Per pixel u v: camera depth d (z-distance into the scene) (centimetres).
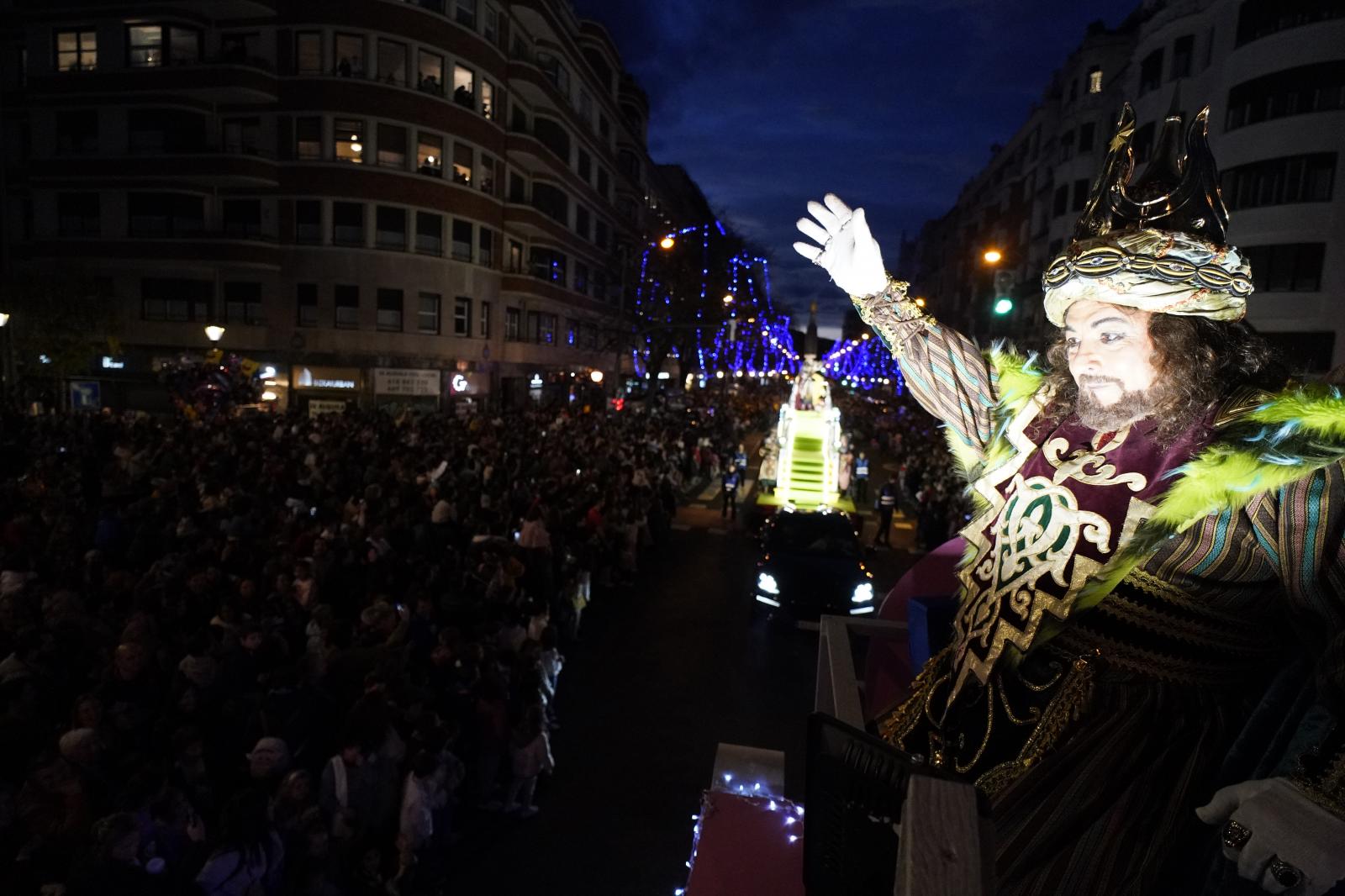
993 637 118
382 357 2914
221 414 2111
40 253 2855
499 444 1936
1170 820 104
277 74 2802
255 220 2853
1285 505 96
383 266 2895
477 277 3222
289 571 823
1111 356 110
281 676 589
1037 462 123
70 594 680
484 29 3184
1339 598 93
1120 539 107
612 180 4856
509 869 645
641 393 4619
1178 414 107
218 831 479
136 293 2867
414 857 556
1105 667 112
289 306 2877
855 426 4688
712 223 4703
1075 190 3603
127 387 2894
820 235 156
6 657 611
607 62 4719
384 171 2861
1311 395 99
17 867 420
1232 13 2181
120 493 1289
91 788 473
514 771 699
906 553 1842
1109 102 3441
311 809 505
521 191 3591
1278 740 101
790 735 905
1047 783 107
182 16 2739
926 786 71
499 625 845
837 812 89
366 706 556
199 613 729
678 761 832
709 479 2778
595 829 704
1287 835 81
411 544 1055
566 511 1362
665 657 1106
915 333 145
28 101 2827
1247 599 106
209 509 1057
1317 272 2016
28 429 1739
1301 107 2034
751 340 6762
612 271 4734
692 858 157
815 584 1178
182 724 566
